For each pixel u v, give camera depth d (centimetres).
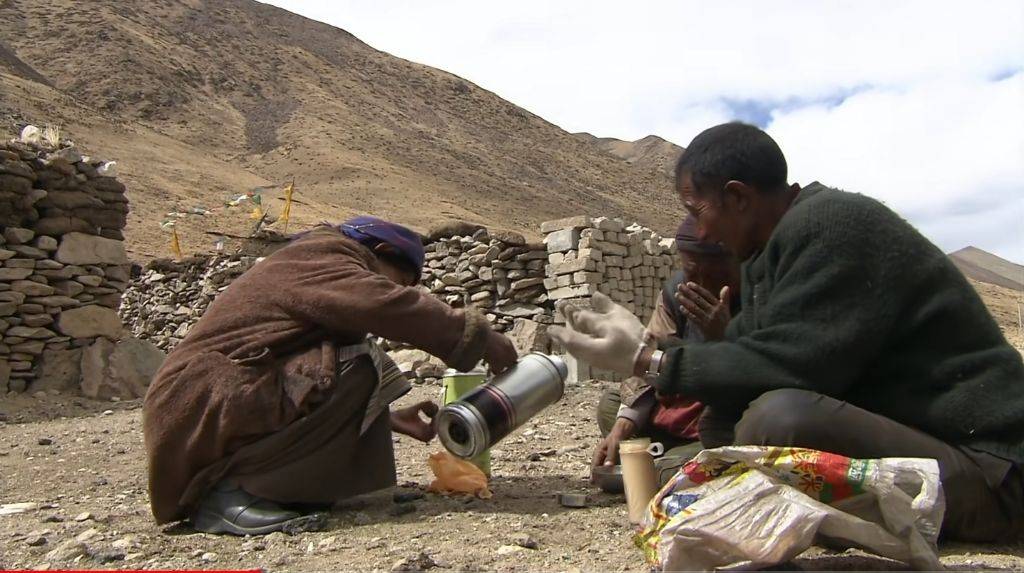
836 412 269
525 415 333
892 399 282
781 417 268
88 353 948
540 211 8719
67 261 962
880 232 266
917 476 260
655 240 1172
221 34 12481
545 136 13550
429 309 357
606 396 450
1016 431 272
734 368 270
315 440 363
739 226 290
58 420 805
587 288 1028
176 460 354
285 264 373
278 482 355
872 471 259
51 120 6425
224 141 8800
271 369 360
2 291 912
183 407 353
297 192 6862
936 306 271
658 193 12312
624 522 352
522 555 305
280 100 10856
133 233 4141
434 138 11106
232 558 315
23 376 913
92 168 998
